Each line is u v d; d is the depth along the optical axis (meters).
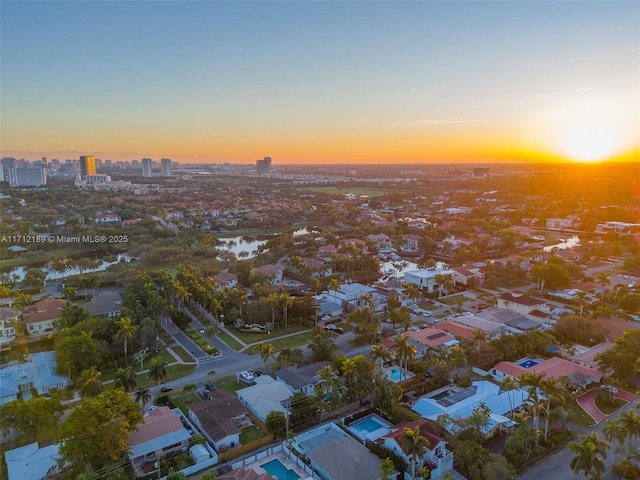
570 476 68.25
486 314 131.38
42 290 161.88
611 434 68.19
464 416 79.12
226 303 136.62
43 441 75.06
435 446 70.19
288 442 75.69
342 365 93.19
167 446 72.19
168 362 106.69
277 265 197.50
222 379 98.44
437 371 94.81
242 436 79.00
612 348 102.88
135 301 131.50
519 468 69.56
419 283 163.38
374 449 72.25
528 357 108.06
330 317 135.75
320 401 84.44
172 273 182.75
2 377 90.31
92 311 127.88
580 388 92.06
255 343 118.62
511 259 193.50
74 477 64.44
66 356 95.31
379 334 118.31
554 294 157.12
